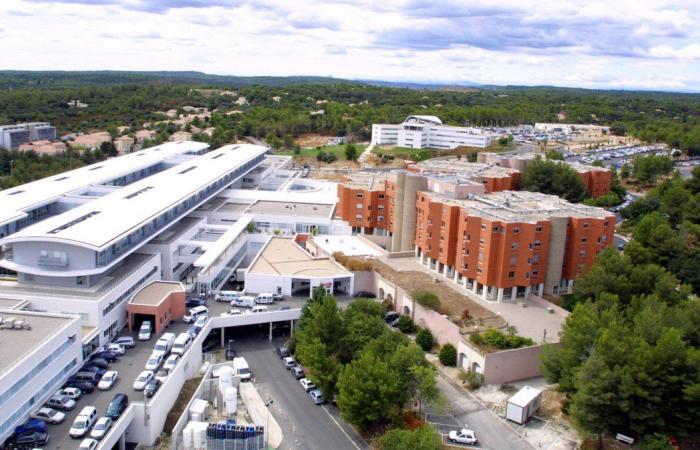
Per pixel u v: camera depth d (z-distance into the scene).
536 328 112.69
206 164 199.75
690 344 95.75
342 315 108.94
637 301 106.69
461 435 86.44
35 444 76.00
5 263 108.31
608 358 85.12
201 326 109.44
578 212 133.88
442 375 104.94
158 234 135.00
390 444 80.75
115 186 175.25
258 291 128.62
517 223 122.25
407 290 125.88
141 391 89.69
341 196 174.25
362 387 86.38
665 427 83.50
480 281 126.56
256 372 105.75
